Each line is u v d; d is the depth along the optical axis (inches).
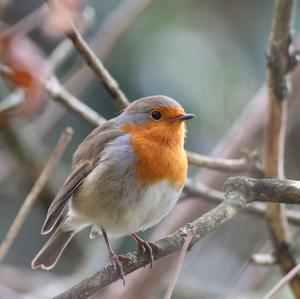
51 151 509.0
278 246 338.3
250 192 267.9
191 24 494.9
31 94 350.9
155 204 315.3
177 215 425.4
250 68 505.7
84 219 330.3
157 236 421.4
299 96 464.4
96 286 256.8
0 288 401.7
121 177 314.0
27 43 346.9
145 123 322.0
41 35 433.1
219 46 494.9
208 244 481.7
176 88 479.2
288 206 468.8
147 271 405.4
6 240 308.0
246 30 513.0
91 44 476.7
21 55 342.0
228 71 488.7
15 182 491.5
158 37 486.3
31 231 516.7
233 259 476.4
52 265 351.6
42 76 360.8
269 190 267.3
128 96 483.2
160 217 323.6
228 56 495.8
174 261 404.2
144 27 487.2
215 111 479.5
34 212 517.3
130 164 313.4
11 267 482.0
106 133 328.8
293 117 494.9
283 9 316.5
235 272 473.7
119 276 266.1
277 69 323.0
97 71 333.1
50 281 446.0
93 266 430.0
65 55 403.2
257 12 516.4
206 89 481.1
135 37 485.1
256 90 496.4
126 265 272.4
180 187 319.9
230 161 357.4
